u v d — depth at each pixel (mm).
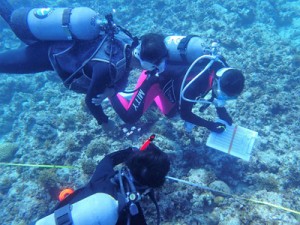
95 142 4746
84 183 4449
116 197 1843
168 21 9273
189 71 3527
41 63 3611
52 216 1657
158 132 4691
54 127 5789
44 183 4488
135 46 3568
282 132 5141
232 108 5543
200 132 4707
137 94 4199
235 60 7105
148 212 3633
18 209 4574
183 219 3635
